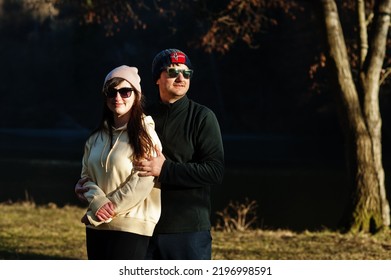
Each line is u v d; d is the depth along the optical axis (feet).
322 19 83.71
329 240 74.74
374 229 82.99
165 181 31.48
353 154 84.43
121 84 31.12
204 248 33.19
